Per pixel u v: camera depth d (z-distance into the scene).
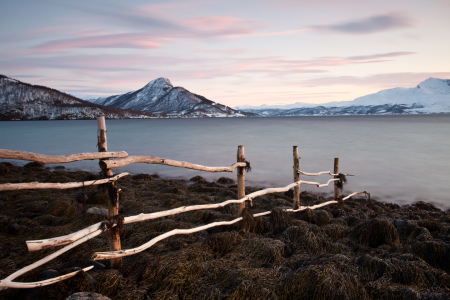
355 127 80.94
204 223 7.75
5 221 7.62
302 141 42.94
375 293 4.22
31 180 15.84
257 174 21.08
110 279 4.26
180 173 21.98
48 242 3.76
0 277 4.56
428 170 21.64
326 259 4.80
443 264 5.41
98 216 7.82
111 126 111.56
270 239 5.76
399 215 10.16
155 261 4.81
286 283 4.19
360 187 16.98
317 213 8.40
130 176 18.67
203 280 4.48
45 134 65.06
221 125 112.75
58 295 3.87
